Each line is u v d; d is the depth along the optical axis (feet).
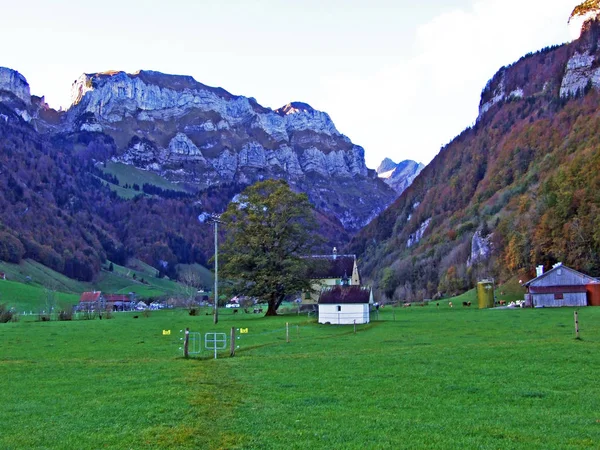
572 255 445.37
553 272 361.92
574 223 452.76
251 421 68.90
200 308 498.69
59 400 84.02
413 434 62.23
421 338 163.94
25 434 65.36
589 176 489.26
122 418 71.51
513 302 402.11
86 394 88.22
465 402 77.30
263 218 325.42
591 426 64.03
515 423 65.98
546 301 354.95
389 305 509.76
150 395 85.05
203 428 66.33
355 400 80.02
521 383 88.28
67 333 218.79
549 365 102.83
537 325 192.13
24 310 577.84
